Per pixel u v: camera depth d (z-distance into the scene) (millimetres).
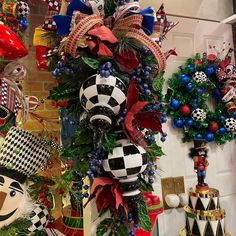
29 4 1164
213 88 1708
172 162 1681
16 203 861
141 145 767
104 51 688
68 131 1000
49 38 819
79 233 1050
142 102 736
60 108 1031
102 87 689
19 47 807
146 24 774
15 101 910
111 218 806
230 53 1783
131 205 763
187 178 1721
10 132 876
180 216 1688
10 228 841
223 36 1867
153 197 974
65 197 1040
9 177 866
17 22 915
